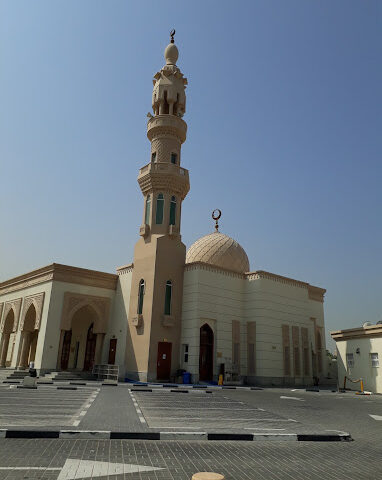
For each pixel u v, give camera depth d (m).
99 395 15.02
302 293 31.05
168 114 29.97
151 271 26.30
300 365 29.02
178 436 7.68
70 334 32.00
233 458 6.38
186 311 26.27
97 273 28.56
